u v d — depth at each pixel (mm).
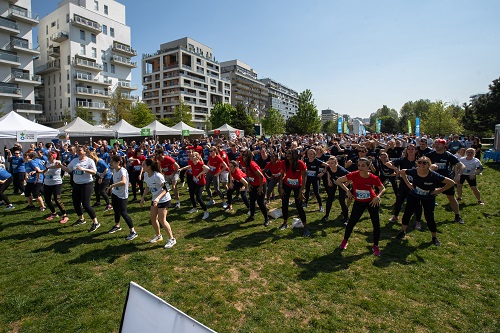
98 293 3502
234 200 8492
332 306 3221
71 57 41781
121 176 5328
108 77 46938
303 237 5363
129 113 40875
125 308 1705
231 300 3359
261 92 108625
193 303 3293
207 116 74000
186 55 70312
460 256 4422
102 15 45906
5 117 14070
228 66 98438
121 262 4383
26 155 7582
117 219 5820
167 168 7527
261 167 8320
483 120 32938
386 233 5516
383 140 18516
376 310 3119
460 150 8164
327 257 4473
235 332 2812
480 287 3578
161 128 21031
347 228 4738
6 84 33375
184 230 5836
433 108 42219
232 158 9867
